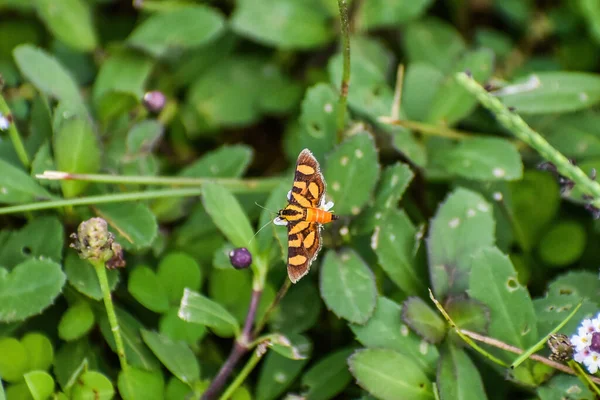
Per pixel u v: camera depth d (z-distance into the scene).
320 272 0.24
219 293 0.25
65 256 0.24
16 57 0.25
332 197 0.24
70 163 0.24
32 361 0.24
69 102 0.25
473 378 0.23
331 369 0.24
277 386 0.24
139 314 0.25
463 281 0.24
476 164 0.25
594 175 0.23
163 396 0.24
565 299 0.24
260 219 0.24
